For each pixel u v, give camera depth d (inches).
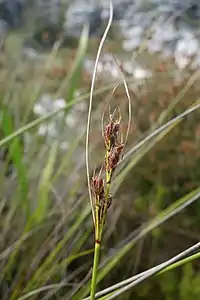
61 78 41.1
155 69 36.5
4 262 27.7
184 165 35.6
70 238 30.6
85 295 24.3
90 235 32.1
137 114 36.6
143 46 33.5
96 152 36.2
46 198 30.9
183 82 35.8
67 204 30.5
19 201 32.1
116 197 34.8
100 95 38.0
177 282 32.6
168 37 47.1
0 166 33.9
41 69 43.4
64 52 49.6
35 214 28.8
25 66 44.8
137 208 35.6
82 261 31.9
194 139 36.2
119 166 27.1
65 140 37.1
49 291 27.4
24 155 35.3
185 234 34.1
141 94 36.4
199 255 15.4
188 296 31.1
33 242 30.0
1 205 31.2
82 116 38.5
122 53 41.7
